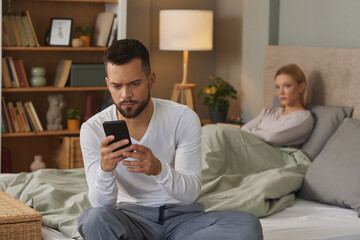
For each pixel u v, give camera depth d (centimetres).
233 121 470
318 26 422
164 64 534
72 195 278
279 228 246
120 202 220
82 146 213
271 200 288
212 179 310
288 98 377
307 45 435
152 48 527
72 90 493
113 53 196
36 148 498
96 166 211
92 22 502
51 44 471
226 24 529
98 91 510
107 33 480
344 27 397
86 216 197
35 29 482
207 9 542
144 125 214
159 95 535
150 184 216
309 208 290
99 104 511
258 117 399
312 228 248
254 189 285
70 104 504
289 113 380
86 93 491
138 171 194
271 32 467
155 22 525
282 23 463
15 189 287
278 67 435
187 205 216
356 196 285
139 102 200
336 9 404
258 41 481
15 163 491
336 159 305
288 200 295
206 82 553
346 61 370
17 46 454
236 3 512
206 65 551
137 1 509
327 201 298
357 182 288
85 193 274
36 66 485
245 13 498
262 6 473
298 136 362
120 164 214
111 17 479
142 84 199
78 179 309
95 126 213
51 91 493
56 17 488
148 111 214
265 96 450
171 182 200
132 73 196
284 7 459
